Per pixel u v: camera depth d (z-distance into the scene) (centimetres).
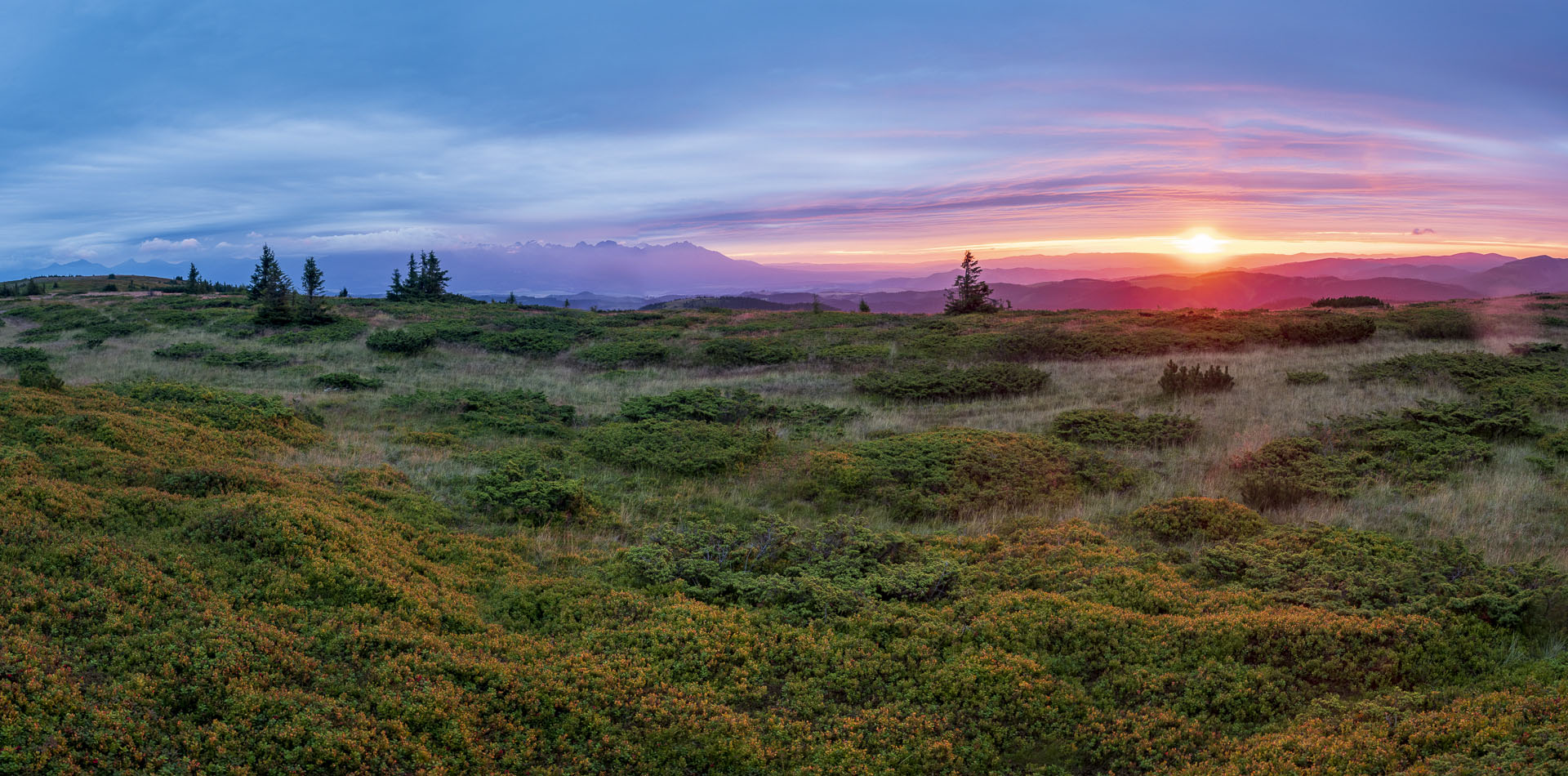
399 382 2881
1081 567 1041
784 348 3406
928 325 4088
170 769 567
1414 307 4128
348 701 683
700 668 811
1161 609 925
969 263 5450
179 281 9588
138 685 648
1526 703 656
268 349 3575
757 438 1814
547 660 806
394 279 6322
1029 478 1499
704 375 3130
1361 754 618
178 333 3981
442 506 1342
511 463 1500
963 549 1170
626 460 1680
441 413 2197
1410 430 1658
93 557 848
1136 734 693
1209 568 1059
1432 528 1187
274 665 716
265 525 998
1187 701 740
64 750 558
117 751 575
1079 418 1902
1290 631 813
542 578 1048
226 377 2881
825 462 1583
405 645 792
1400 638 803
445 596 943
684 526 1302
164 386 2023
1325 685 759
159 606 783
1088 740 693
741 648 834
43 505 982
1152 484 1500
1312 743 639
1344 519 1250
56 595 757
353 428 1989
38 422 1441
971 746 695
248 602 845
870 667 809
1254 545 1095
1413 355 2461
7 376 2833
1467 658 784
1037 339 3244
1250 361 2791
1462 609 857
